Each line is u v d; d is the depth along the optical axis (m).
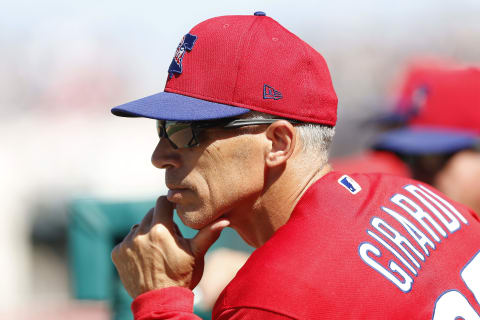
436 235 6.43
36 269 24.50
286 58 6.37
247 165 6.33
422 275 5.95
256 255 5.81
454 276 6.12
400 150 10.92
